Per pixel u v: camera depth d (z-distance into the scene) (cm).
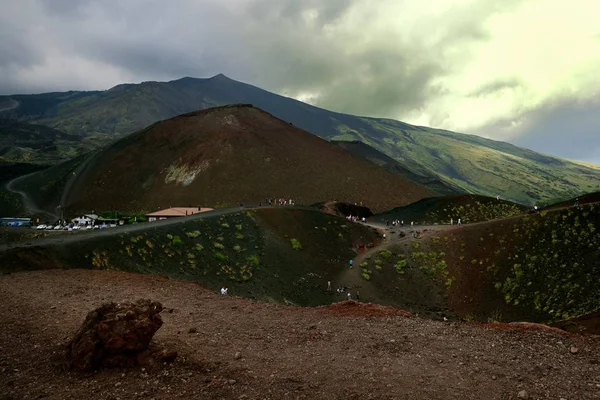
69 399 787
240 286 4953
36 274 2211
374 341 1211
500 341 1227
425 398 847
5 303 1445
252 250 6244
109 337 943
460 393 874
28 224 11306
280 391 859
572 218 6425
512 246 6450
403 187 18038
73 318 1281
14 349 1010
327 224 8238
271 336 1247
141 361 949
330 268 6694
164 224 5912
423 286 6172
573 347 1154
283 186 16400
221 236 6231
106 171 17088
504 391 889
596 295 4838
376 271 6538
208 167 17125
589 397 873
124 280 2067
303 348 1145
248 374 936
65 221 11325
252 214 7669
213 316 1447
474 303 5684
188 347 1079
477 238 6912
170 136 19712
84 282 1973
